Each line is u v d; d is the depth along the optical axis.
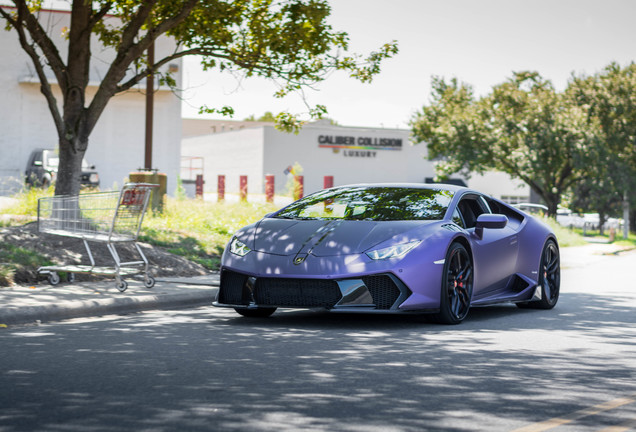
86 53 12.62
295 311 8.09
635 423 3.81
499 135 38.62
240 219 17.83
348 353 5.63
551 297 8.90
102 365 5.11
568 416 3.92
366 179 67.06
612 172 36.53
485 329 7.00
